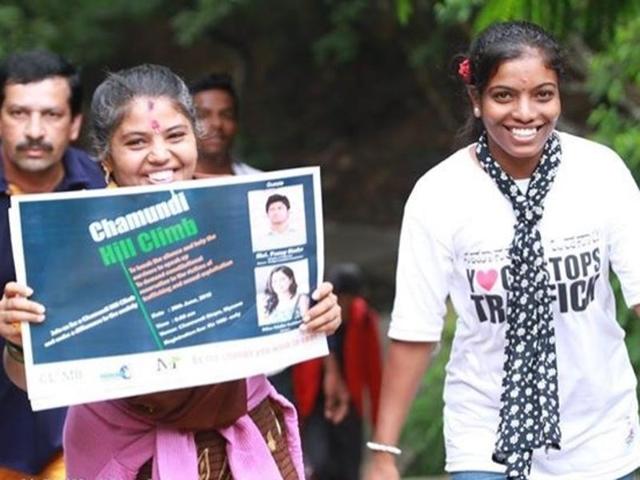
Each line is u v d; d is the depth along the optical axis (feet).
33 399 17.85
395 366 22.11
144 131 18.48
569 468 21.38
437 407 48.42
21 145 25.11
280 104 96.89
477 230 21.12
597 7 29.48
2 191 25.05
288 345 18.78
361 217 92.89
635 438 21.72
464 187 21.22
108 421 18.98
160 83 18.70
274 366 18.66
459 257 21.34
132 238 18.11
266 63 96.73
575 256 21.01
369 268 83.66
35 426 24.29
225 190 18.37
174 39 96.43
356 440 42.32
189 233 18.28
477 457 21.42
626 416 21.58
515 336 21.11
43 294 17.89
